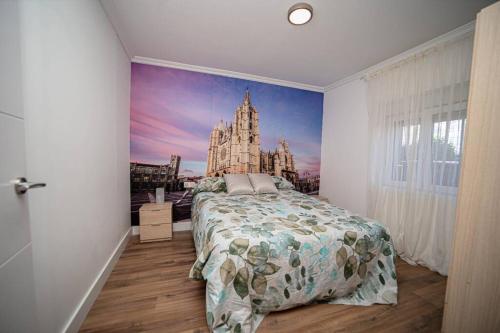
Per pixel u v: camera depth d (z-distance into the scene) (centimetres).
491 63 90
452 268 103
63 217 107
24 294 70
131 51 243
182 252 220
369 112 271
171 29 198
